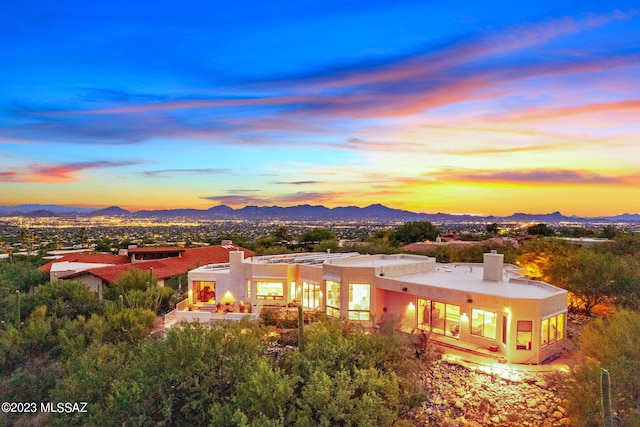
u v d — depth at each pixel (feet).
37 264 216.54
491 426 60.70
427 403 65.26
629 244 153.48
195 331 64.44
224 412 53.98
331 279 98.02
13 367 87.76
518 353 74.69
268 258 128.36
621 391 56.95
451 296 83.25
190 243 423.23
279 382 53.16
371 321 91.91
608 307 108.88
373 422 51.57
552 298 77.61
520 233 370.73
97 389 64.28
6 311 113.50
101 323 94.84
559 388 66.49
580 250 133.39
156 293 120.26
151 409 57.67
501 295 77.77
